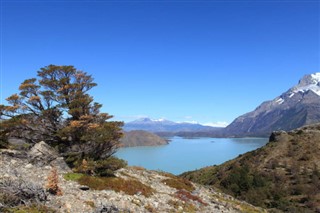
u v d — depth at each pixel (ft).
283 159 368.27
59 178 70.54
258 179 299.17
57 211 49.73
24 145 91.20
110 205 55.77
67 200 55.06
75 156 85.15
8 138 90.33
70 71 93.81
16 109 87.76
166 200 77.00
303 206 245.86
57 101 91.30
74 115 89.04
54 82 89.86
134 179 90.63
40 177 67.62
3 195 47.47
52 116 91.15
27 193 50.60
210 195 106.73
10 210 44.96
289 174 324.80
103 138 82.23
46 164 77.82
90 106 92.32
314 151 367.45
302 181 295.89
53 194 56.85
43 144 83.97
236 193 282.97
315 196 260.62
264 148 412.98
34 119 90.74
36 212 46.85
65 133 86.74
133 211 59.88
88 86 95.61
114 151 91.09
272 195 271.28
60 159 80.94
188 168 536.42
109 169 82.33
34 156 79.87
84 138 83.30
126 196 69.31
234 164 394.73
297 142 402.31
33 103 89.66
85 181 71.82
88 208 53.98
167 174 118.83
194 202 84.79
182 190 94.02
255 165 369.09
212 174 390.01
